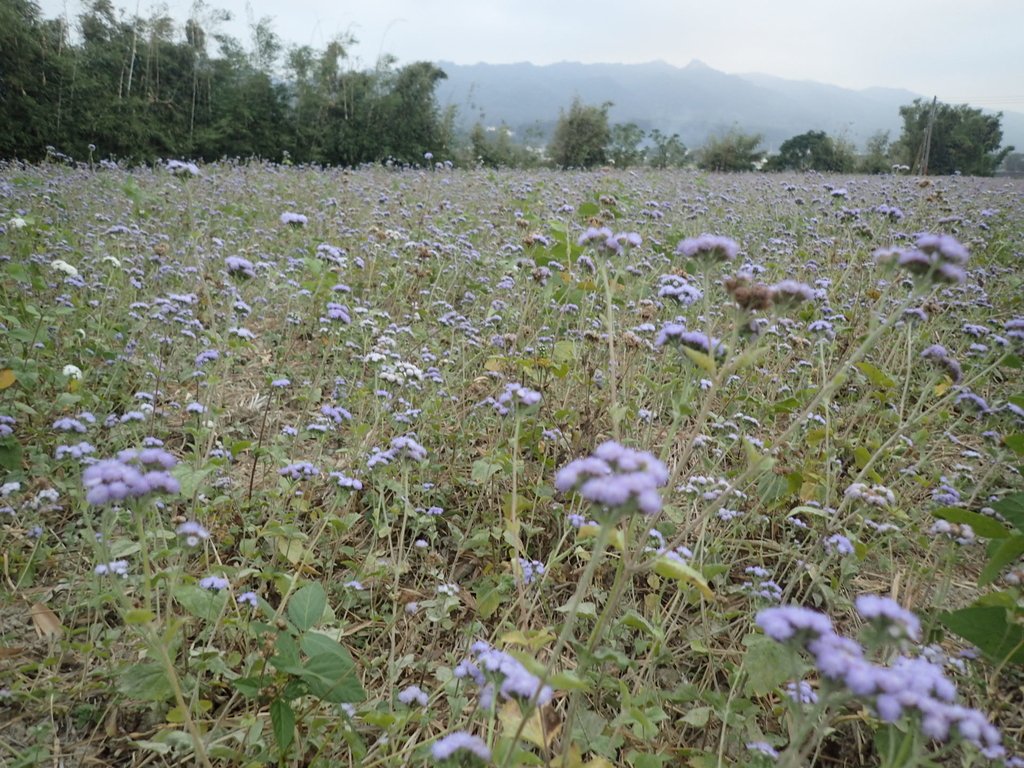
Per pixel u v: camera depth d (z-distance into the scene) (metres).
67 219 9.05
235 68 28.25
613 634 3.08
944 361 3.77
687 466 4.52
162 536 3.12
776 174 23.55
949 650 3.37
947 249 2.45
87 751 2.70
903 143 38.62
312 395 4.86
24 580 3.41
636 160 41.59
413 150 31.41
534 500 4.15
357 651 3.26
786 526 4.18
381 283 7.09
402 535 3.50
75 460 3.36
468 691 2.98
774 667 2.34
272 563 3.40
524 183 13.67
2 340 5.00
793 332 5.70
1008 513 2.99
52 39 22.61
